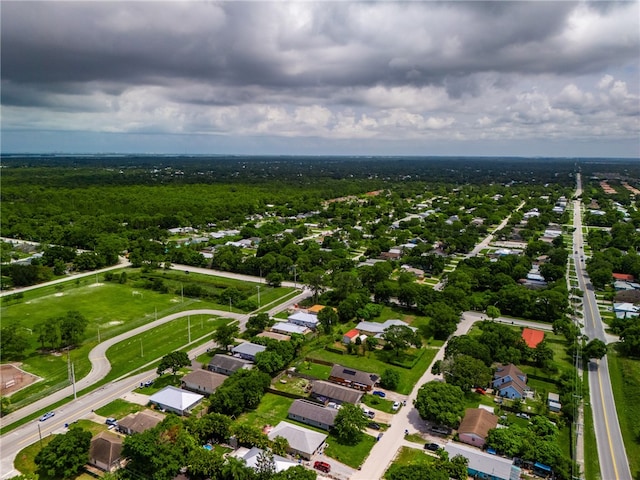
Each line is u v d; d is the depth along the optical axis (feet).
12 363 480.64
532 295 648.79
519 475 314.96
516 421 388.37
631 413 402.31
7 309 634.02
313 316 596.29
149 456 306.96
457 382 418.51
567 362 496.64
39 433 360.28
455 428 375.45
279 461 319.68
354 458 337.31
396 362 488.85
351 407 367.66
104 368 474.08
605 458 343.26
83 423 376.68
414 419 389.80
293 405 392.06
